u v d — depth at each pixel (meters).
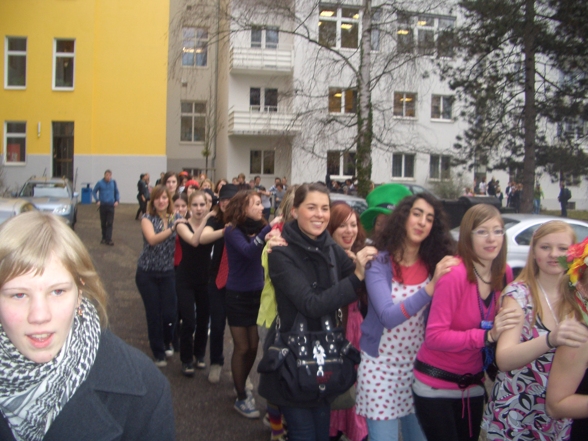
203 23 14.59
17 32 25.58
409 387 3.15
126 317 7.52
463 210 15.00
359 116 14.34
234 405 4.64
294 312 2.97
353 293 2.83
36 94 25.86
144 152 26.84
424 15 14.58
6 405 1.52
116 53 26.42
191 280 5.32
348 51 17.47
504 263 2.93
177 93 31.78
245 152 29.09
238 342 4.47
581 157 15.68
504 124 16.80
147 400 1.70
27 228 1.57
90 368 1.62
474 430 2.95
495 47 15.32
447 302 2.78
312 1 14.20
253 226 4.43
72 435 1.56
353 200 9.83
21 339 1.49
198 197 5.19
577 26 14.08
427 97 27.59
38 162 25.92
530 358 2.43
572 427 2.60
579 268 2.33
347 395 3.45
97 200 13.85
